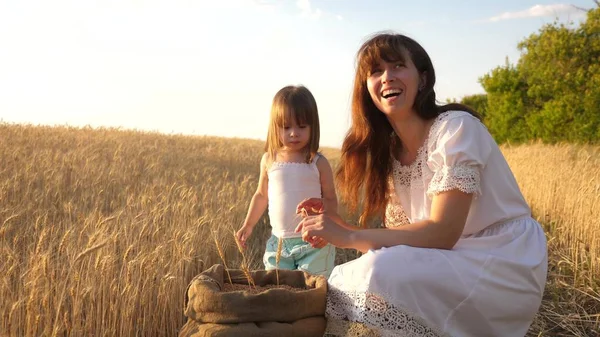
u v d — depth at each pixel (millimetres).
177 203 6102
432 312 2740
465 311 2803
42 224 5410
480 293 2801
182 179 8578
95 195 7395
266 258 4309
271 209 4355
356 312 2730
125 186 8242
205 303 2750
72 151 11984
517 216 3227
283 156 4402
